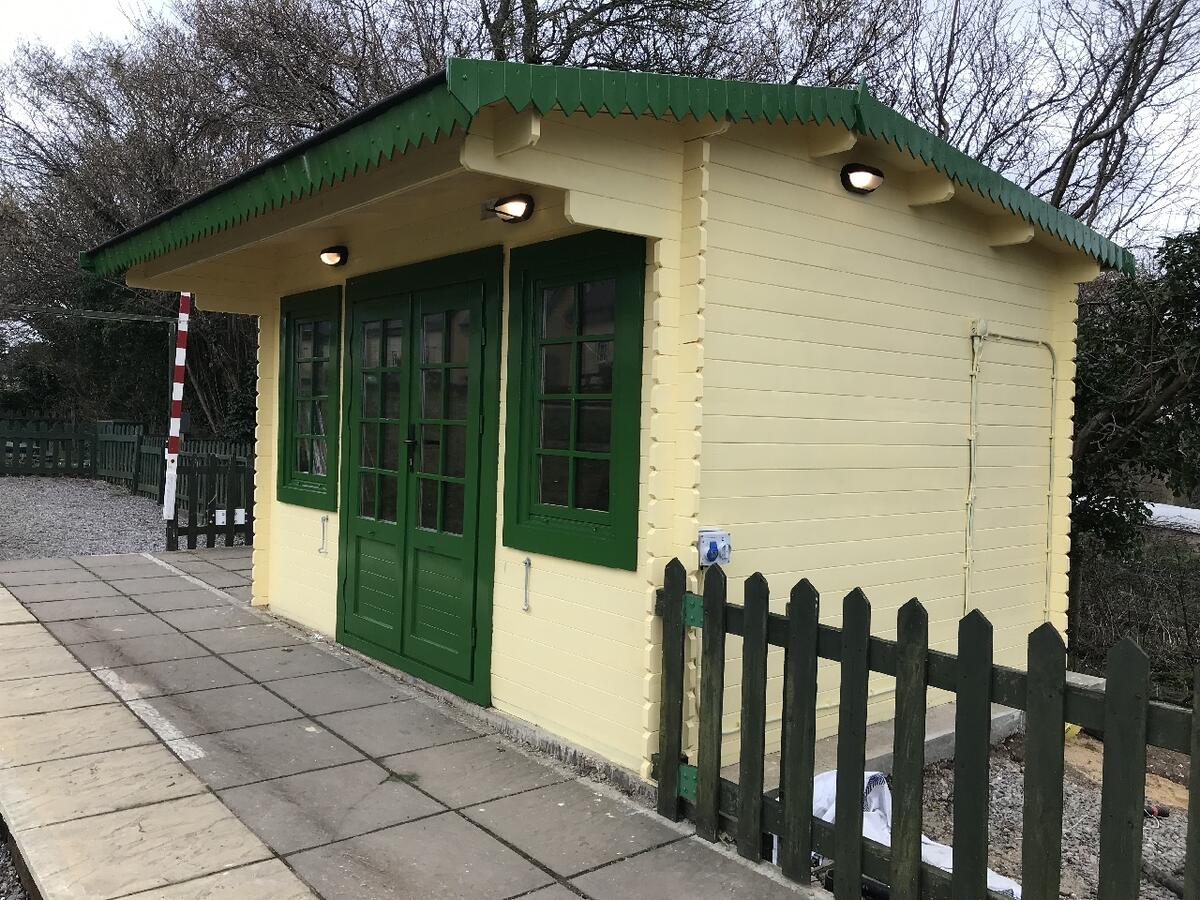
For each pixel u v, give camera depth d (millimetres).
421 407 5293
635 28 14211
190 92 17391
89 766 3877
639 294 3836
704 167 3707
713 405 3836
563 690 4238
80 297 19297
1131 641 2295
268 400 7168
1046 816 2465
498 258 4598
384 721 4594
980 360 5266
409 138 3125
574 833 3393
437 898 2889
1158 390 8102
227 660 5621
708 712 3383
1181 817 4562
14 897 3117
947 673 2686
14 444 18141
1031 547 5781
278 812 3482
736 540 3953
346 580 5992
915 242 4816
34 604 6977
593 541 4043
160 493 14633
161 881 2922
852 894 2914
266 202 4156
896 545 4762
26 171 18938
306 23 14656
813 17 14781
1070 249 5629
